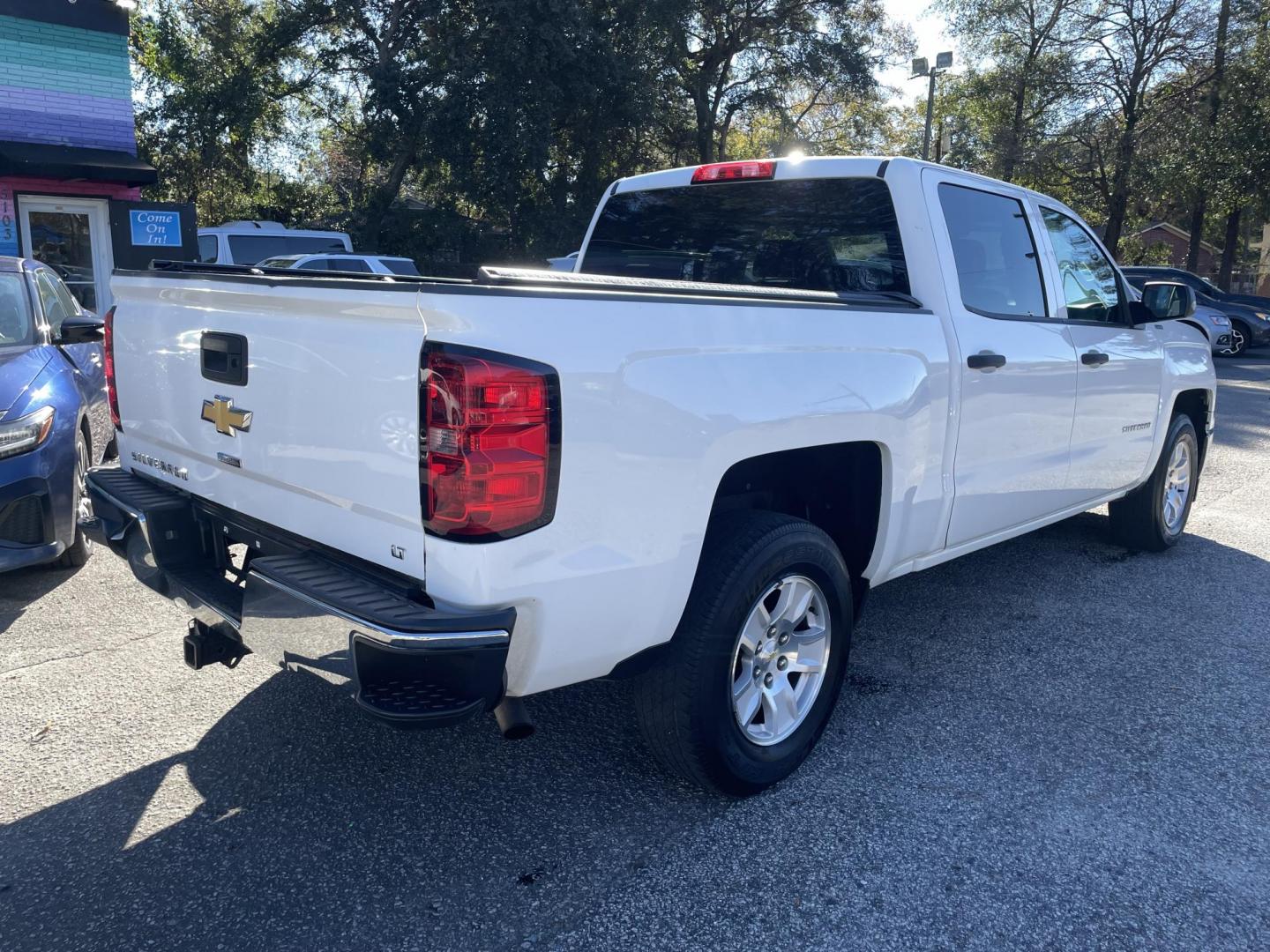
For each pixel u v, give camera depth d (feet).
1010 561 18.74
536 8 71.31
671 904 8.39
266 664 13.11
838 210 12.80
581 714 12.01
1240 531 21.33
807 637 10.55
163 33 75.20
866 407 10.50
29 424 14.83
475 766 10.69
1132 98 101.04
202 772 10.41
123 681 12.51
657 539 8.54
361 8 75.61
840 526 11.71
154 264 11.34
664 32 81.30
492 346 7.35
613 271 15.25
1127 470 17.13
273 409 8.91
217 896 8.42
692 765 9.55
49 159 42.14
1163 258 160.97
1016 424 13.46
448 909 8.30
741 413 9.06
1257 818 9.90
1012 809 9.97
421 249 81.66
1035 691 12.85
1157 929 8.18
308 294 8.26
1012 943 7.99
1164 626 15.30
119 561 17.35
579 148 83.71
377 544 8.16
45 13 43.04
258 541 9.64
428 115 71.87
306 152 86.53
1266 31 94.22
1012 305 13.69
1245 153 93.04
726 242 13.94
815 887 8.66
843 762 10.91
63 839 9.17
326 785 10.22
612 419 8.02
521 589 7.69
